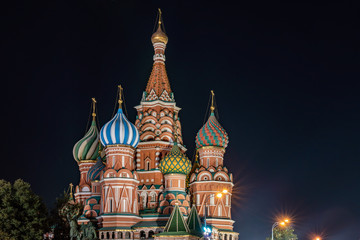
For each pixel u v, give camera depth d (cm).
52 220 9519
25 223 8562
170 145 11481
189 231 8912
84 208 10800
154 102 11700
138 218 10275
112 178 10175
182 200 10512
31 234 8494
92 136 12088
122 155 10394
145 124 11581
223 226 10825
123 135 10375
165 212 10381
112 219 9988
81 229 9812
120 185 10188
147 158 11375
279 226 12350
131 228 9988
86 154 11944
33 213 8675
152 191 11025
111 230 9888
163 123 11606
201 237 9212
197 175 11162
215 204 10944
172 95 11981
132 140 10494
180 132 11944
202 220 10738
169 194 10525
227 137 11612
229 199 11131
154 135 11444
